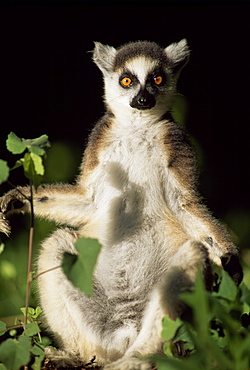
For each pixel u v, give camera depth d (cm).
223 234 1068
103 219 1093
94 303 1027
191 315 853
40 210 1150
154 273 1042
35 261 1113
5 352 791
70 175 2019
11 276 1305
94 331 1011
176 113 1945
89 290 750
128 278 1047
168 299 893
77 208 1146
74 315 1002
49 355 991
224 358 757
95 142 1156
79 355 1013
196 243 933
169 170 1101
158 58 1233
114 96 1202
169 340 872
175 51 1267
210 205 2205
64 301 997
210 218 1088
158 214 1072
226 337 801
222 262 1032
